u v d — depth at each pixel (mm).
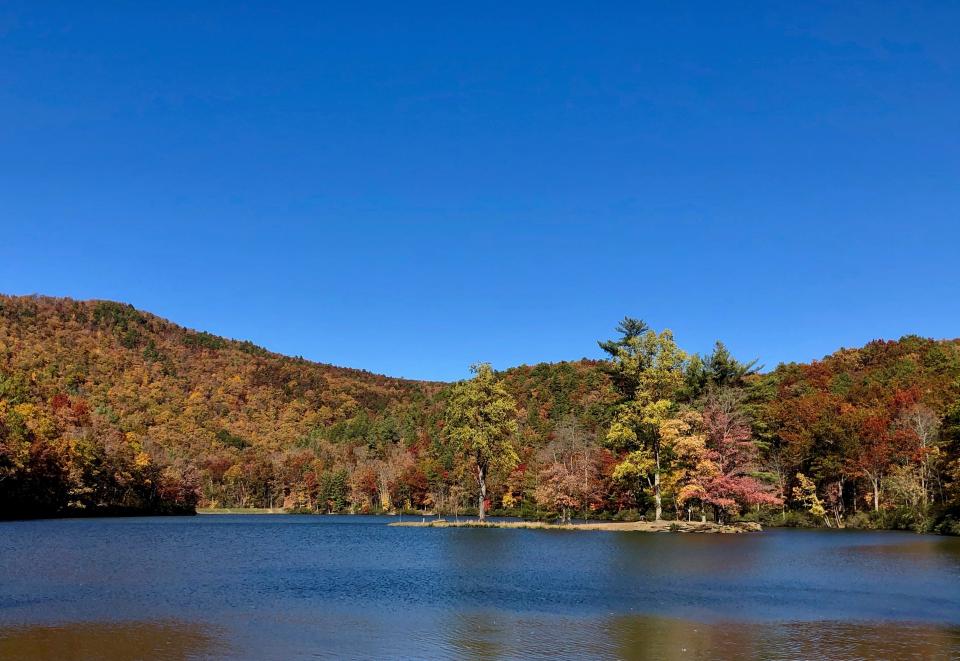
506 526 89000
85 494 122875
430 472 142125
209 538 69812
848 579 37688
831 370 138875
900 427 87688
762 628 25156
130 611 27578
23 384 139875
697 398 95125
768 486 79125
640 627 25297
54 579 36469
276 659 20562
